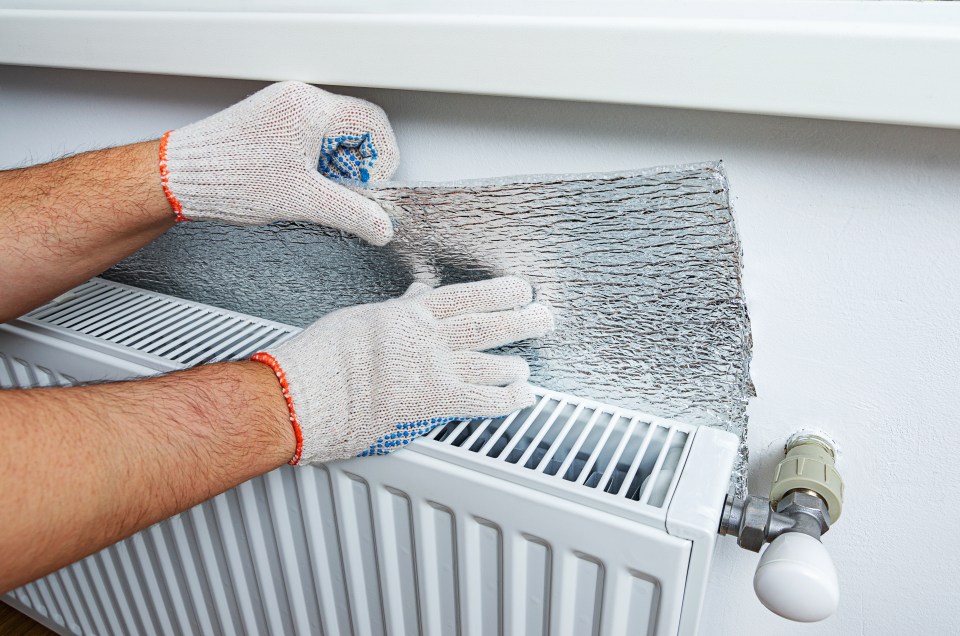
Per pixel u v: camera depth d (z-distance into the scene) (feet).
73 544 1.14
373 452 1.53
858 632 1.86
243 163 1.51
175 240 2.06
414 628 1.85
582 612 1.52
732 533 1.50
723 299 1.43
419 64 1.42
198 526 2.06
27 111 2.23
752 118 1.34
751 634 2.01
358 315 1.60
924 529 1.63
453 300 1.58
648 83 1.26
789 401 1.62
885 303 1.41
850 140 1.29
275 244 1.91
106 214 1.59
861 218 1.35
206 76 1.66
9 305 1.68
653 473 1.41
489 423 1.60
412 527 1.63
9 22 1.85
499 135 1.60
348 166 1.63
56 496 1.10
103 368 1.90
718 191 1.26
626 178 1.32
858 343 1.48
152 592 2.40
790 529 1.42
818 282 1.45
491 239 1.55
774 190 1.40
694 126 1.40
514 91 1.37
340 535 1.76
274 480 1.79
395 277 1.80
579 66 1.29
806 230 1.41
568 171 1.57
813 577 1.26
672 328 1.52
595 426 1.61
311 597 2.00
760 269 1.49
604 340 1.62
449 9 1.57
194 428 1.32
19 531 1.06
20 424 1.11
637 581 1.40
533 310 1.57
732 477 1.62
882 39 1.08
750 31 1.15
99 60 1.78
